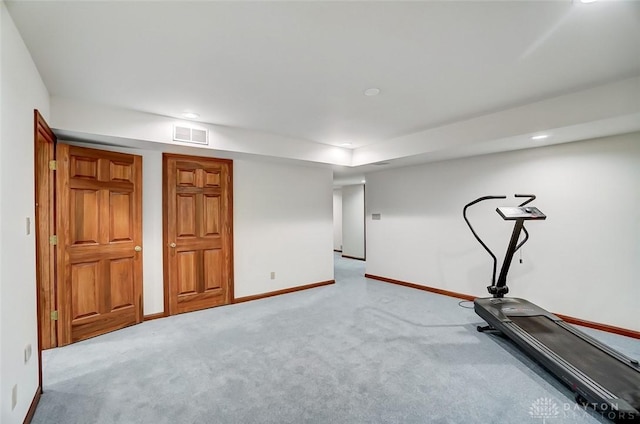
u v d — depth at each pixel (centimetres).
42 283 281
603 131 291
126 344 290
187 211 385
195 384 222
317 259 520
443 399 203
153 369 243
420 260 493
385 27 171
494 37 182
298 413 190
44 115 240
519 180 376
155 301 364
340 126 366
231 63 211
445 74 231
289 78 235
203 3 148
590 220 325
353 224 825
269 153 398
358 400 203
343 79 238
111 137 298
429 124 359
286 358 261
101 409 194
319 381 225
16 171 165
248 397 206
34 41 180
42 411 191
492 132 323
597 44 190
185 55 200
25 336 178
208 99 276
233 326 335
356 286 516
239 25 168
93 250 308
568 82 246
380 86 252
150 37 178
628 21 165
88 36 176
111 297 321
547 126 284
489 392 211
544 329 269
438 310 386
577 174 332
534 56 205
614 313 311
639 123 265
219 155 393
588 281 327
